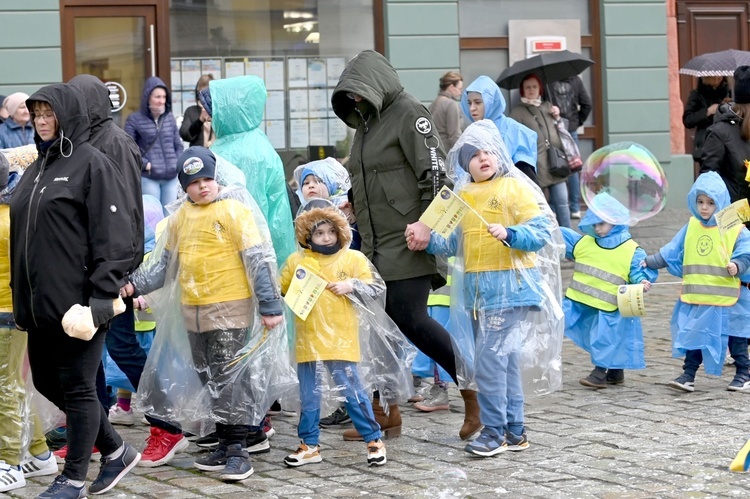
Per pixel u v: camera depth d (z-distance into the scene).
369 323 6.71
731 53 13.48
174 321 6.48
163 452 6.66
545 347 6.78
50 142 5.80
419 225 6.73
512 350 6.59
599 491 5.77
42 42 14.09
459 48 15.76
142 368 6.96
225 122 7.27
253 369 6.34
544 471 6.20
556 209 12.78
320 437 7.25
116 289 5.65
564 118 14.28
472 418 6.99
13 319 6.07
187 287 6.37
